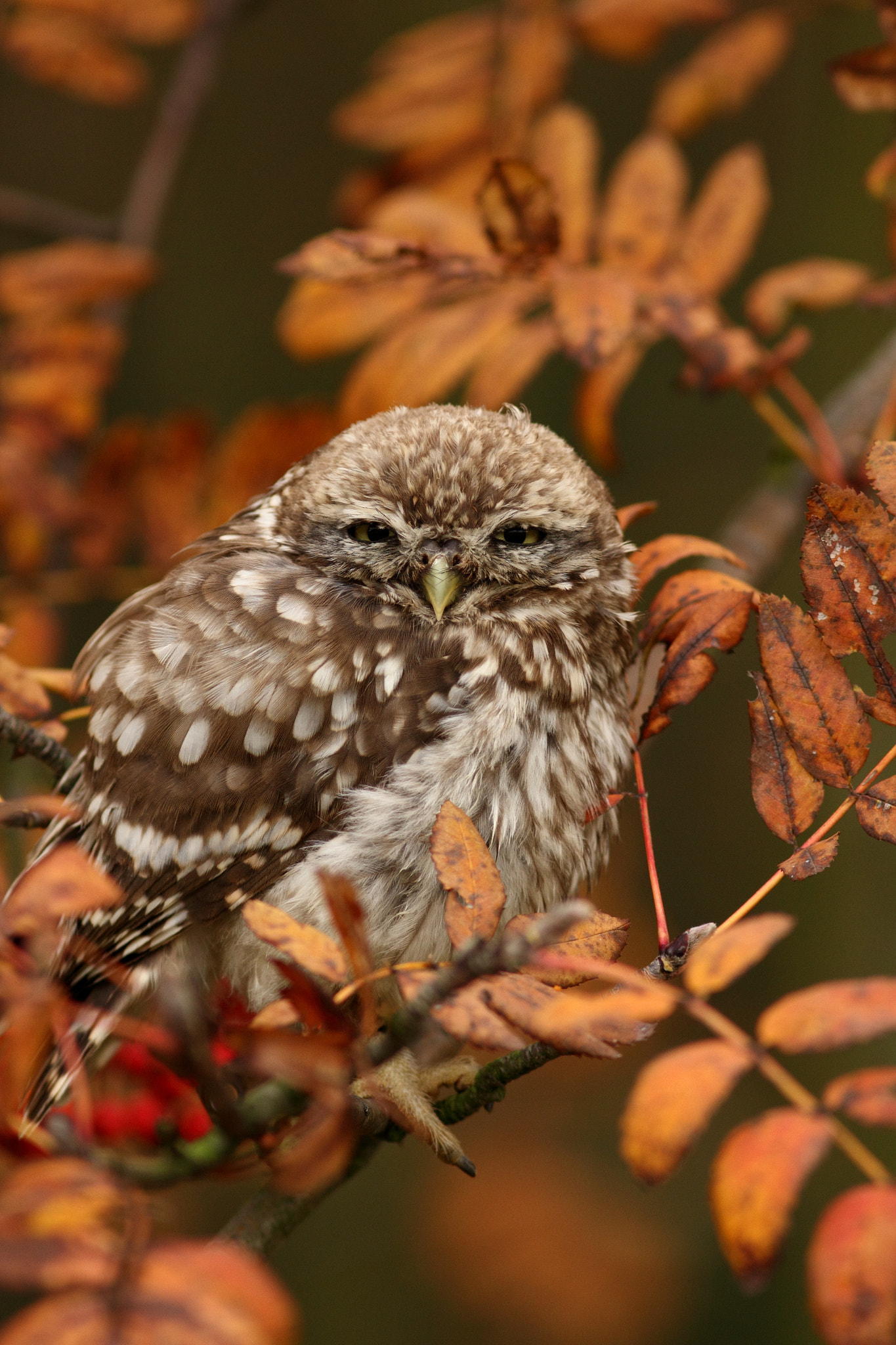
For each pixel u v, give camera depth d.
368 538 7.19
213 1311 2.63
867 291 7.01
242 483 8.02
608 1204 13.34
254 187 17.42
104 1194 2.97
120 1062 6.30
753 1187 2.88
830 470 7.08
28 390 7.71
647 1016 3.32
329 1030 3.75
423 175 8.22
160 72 17.34
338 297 6.45
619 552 7.63
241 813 6.65
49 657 8.11
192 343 16.95
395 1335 13.16
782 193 14.89
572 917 3.38
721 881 14.88
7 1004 3.70
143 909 6.65
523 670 7.00
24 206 10.53
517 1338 13.07
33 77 9.44
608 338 5.80
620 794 5.26
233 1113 4.02
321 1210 13.84
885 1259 2.72
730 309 15.02
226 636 6.86
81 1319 2.61
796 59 14.63
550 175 6.88
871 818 4.50
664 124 8.92
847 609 4.52
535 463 7.30
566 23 8.63
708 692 15.49
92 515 8.00
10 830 7.40
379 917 6.58
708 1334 12.77
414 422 7.44
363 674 6.84
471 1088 5.38
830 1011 3.12
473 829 4.09
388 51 8.35
